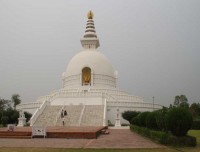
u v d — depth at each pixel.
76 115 67.38
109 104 79.56
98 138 36.34
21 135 37.88
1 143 29.80
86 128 50.53
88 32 112.44
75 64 103.19
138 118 45.31
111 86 102.00
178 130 28.03
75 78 101.19
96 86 98.06
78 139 34.78
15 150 23.84
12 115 72.44
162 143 28.25
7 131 38.62
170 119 28.09
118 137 37.91
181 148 25.89
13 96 111.62
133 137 37.81
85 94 82.50
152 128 36.56
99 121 64.81
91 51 106.06
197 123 59.34
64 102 81.44
